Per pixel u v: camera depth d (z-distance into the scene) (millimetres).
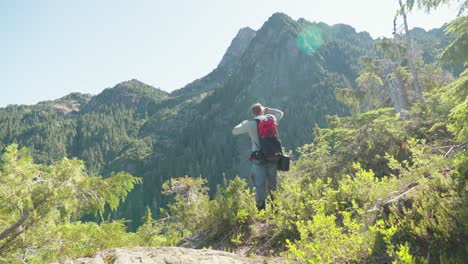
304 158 10203
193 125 191375
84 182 5152
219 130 171750
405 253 2420
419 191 3312
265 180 5070
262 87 186875
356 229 3262
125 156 181000
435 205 3014
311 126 130750
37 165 4926
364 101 24781
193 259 2955
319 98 153375
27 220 4723
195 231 6199
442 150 6281
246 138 149875
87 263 2791
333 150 9602
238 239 4629
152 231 7078
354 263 2912
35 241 4898
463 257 2516
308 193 5230
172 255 2982
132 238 6402
